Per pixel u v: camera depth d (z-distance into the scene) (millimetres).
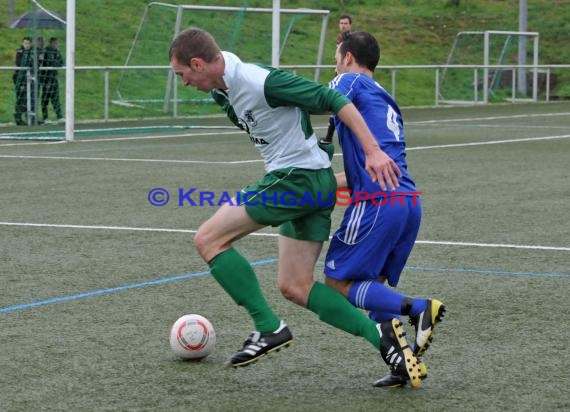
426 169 32438
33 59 51125
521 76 76438
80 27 72750
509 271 17188
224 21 72125
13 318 14086
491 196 26312
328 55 79688
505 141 42844
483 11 96000
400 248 11633
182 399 10656
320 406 10477
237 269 11258
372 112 11531
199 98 60781
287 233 11492
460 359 12133
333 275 11398
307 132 11281
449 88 74250
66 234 20797
